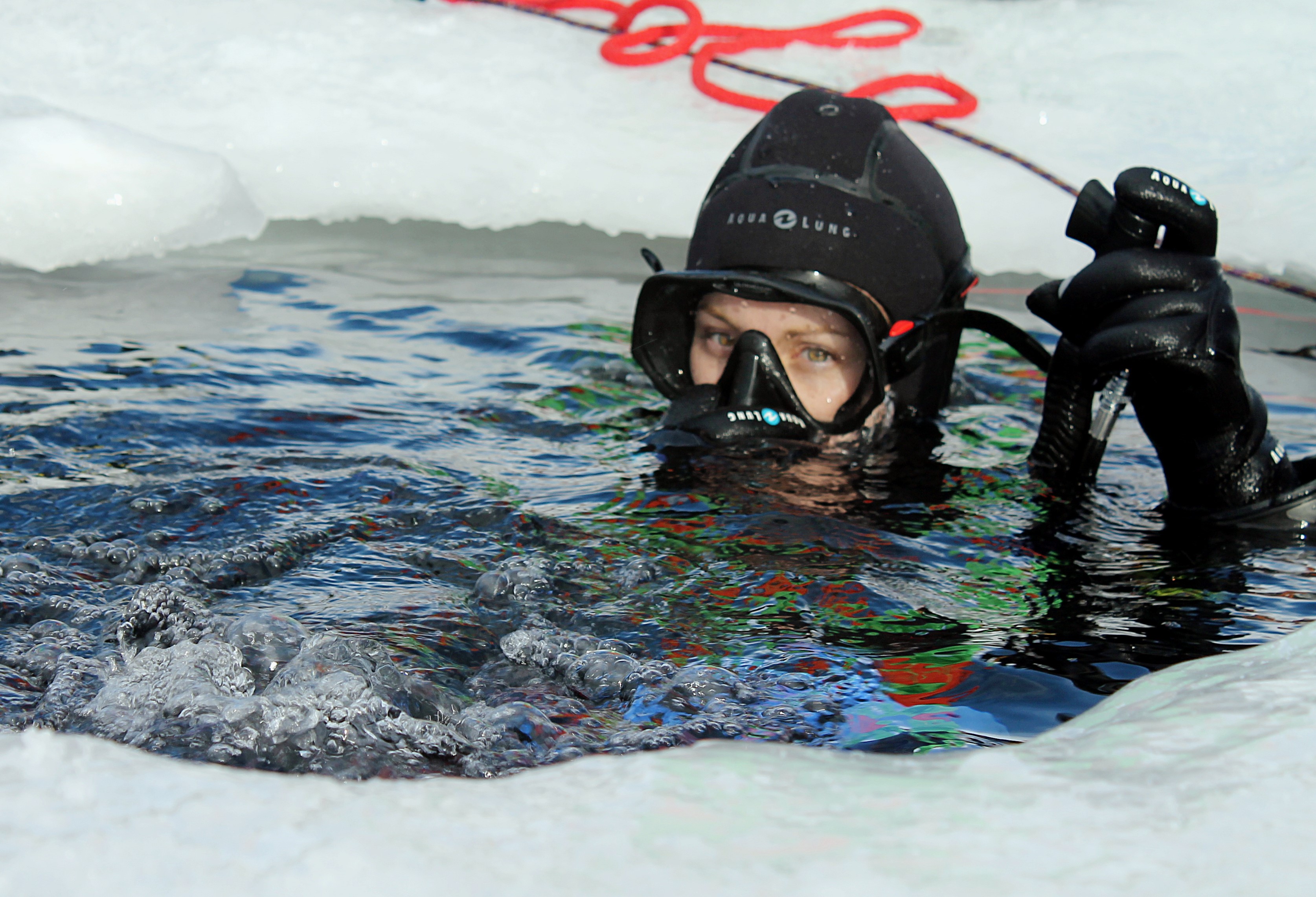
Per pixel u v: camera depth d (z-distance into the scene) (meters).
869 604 1.33
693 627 1.26
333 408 2.09
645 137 4.29
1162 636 1.25
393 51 4.75
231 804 0.61
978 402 2.44
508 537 1.51
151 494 1.59
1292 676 0.81
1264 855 0.56
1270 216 3.62
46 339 2.49
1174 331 1.57
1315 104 4.39
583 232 3.94
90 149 3.48
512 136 4.19
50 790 0.61
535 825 0.60
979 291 3.38
